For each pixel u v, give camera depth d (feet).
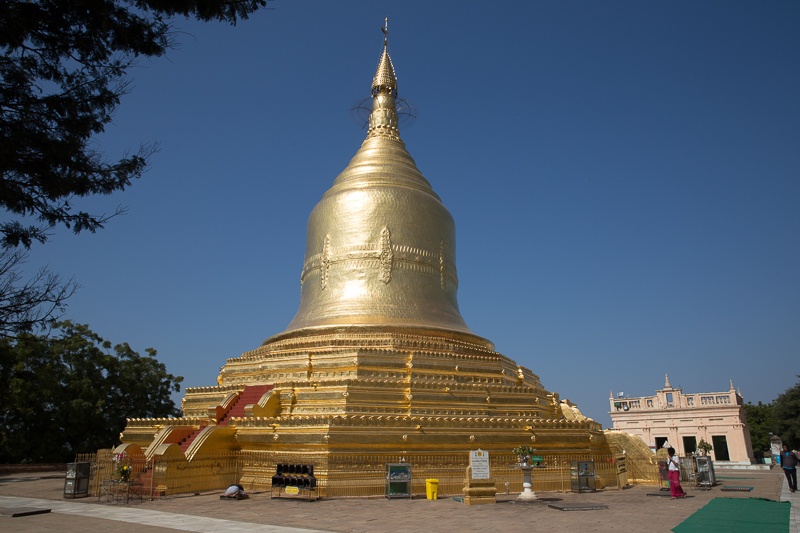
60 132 51.37
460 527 57.26
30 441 153.17
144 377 183.42
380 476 86.74
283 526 57.41
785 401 258.16
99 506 74.02
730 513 68.59
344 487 83.92
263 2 49.57
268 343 132.46
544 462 98.22
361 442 86.53
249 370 119.96
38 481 116.06
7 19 47.65
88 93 51.75
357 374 104.83
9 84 50.06
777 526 59.06
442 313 128.88
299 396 103.91
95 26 49.06
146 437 105.91
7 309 50.03
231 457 94.89
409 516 64.85
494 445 95.76
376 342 112.88
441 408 103.60
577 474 95.45
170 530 55.16
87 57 51.44
